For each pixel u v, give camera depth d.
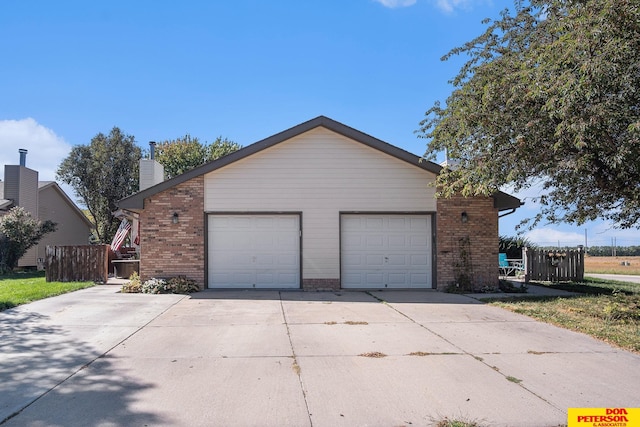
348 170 14.55
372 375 5.94
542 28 10.95
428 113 13.94
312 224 14.45
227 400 5.09
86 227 34.12
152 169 19.36
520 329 8.71
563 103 8.45
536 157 10.15
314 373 6.01
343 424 4.53
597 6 8.30
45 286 13.96
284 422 4.55
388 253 14.68
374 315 10.12
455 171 12.69
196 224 14.27
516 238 23.62
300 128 14.29
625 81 8.23
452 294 13.70
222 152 39.31
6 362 6.40
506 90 10.21
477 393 5.34
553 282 17.50
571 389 5.48
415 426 4.49
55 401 5.02
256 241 14.46
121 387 5.45
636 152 8.52
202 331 8.45
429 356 6.82
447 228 14.62
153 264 14.17
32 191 25.48
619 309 9.94
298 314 10.20
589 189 11.59
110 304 11.30
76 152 35.69
